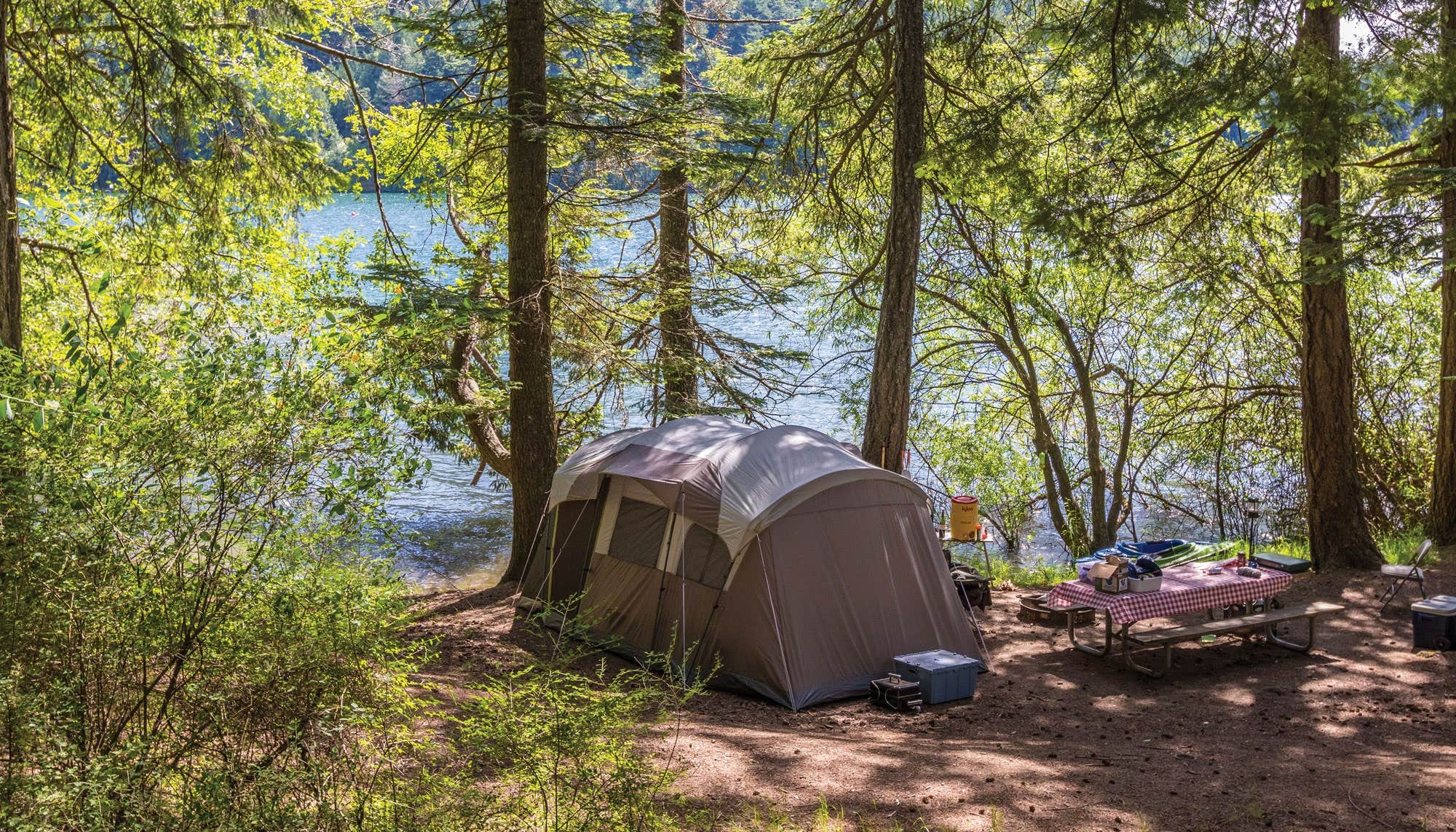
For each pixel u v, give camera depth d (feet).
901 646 30.48
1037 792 20.65
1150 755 23.44
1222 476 58.80
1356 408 53.83
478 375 41.55
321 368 13.58
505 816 13.62
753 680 28.86
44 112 35.47
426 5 40.96
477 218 47.62
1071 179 37.37
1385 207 34.96
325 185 37.65
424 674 26.91
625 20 39.52
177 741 12.26
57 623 11.74
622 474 32.65
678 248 48.83
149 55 33.09
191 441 12.28
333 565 13.24
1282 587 32.42
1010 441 60.85
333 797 12.30
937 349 57.62
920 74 39.45
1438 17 31.32
